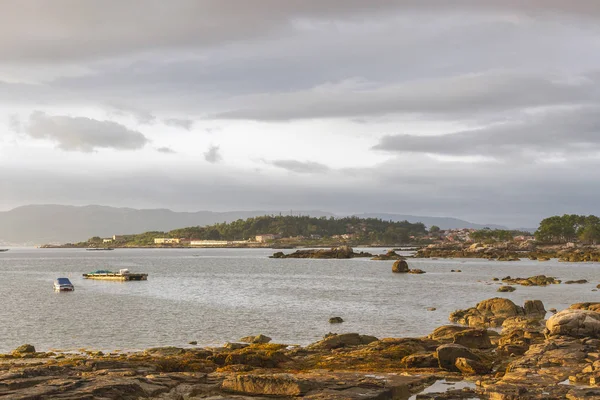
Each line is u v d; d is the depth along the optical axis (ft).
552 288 369.09
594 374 101.91
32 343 191.62
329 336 166.50
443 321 229.04
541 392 92.63
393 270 571.28
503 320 214.07
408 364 127.13
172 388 101.14
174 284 438.40
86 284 450.71
